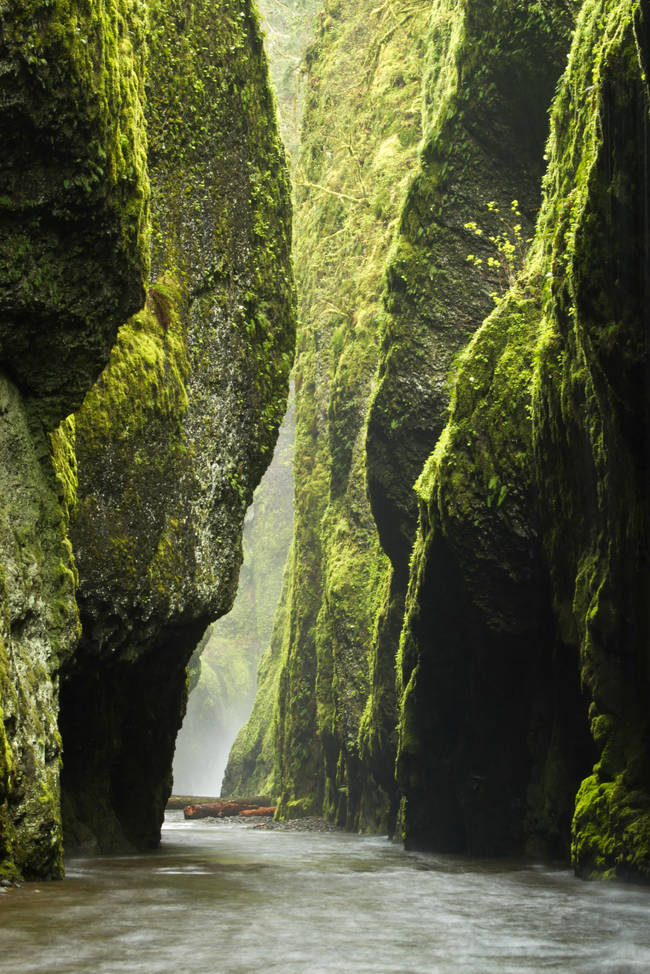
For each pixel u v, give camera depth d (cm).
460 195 1973
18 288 956
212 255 1570
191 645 1683
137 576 1343
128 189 1012
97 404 1289
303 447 3412
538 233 1593
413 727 1852
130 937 571
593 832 1079
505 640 1516
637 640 1091
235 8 1659
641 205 977
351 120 3116
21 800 856
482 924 684
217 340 1573
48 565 1003
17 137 896
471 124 1933
